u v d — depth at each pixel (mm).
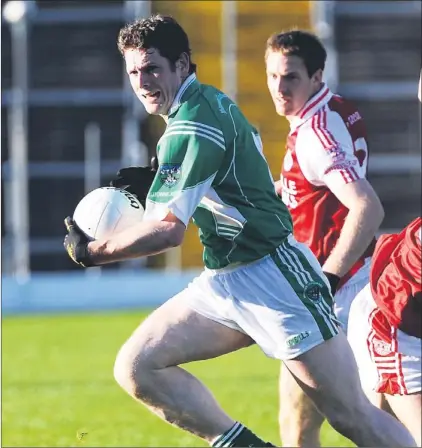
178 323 19016
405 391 17109
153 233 17625
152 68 18000
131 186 19547
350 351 18812
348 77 68375
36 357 51125
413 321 17047
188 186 17672
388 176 68562
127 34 18109
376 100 68438
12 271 69688
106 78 68438
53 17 68500
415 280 16922
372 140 68500
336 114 21938
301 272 18750
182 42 18203
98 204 18797
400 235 17688
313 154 21734
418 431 17172
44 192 68375
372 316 17516
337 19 68250
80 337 59125
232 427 19031
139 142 68250
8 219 67375
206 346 19047
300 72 21984
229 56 66250
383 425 18672
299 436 22500
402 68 68500
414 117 68375
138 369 18844
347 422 18766
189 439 30312
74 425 32906
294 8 66250
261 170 18641
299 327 18547
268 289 18656
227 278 18906
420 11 68250
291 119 22484
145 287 71562
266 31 66250
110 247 18000
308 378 18703
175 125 17859
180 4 66625
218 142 17812
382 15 68375
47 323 66125
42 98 68188
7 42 67688
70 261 70500
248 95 66188
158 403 18984
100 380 43156
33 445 29641
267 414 34281
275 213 18781
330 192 22062
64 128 68250
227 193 18391
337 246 20875
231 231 18594
